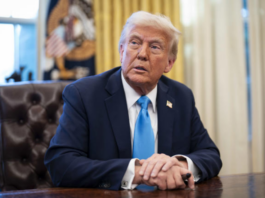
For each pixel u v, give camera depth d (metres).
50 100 1.68
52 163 1.18
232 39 3.27
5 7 2.87
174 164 1.07
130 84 1.38
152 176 1.03
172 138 1.42
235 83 3.28
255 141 3.34
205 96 3.16
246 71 3.39
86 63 2.76
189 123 1.48
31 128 1.61
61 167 1.15
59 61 2.69
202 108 3.17
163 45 1.34
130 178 1.07
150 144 1.32
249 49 3.36
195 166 1.21
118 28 2.83
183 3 3.16
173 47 1.43
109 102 1.35
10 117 1.58
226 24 3.21
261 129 3.34
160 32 1.33
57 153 1.20
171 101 1.48
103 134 1.31
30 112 1.62
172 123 1.43
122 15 2.88
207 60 3.14
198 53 3.11
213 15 3.27
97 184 1.08
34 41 2.93
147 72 1.32
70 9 2.72
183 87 1.58
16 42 2.88
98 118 1.32
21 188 1.56
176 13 3.00
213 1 3.26
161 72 1.37
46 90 1.68
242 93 3.27
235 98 3.27
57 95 1.70
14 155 1.56
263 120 3.40
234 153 3.25
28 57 2.91
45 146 1.62
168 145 1.38
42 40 2.74
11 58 2.87
